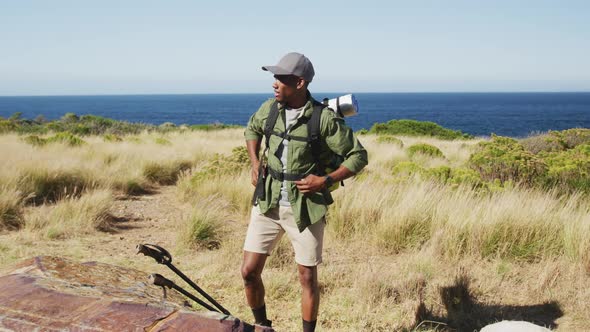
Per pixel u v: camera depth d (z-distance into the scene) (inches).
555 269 206.5
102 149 510.9
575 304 178.9
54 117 6008.9
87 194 318.7
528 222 243.9
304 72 121.8
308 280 129.3
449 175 362.9
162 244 254.5
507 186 332.5
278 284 188.1
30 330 89.1
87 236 261.1
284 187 125.0
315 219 123.7
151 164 451.8
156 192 408.2
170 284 109.3
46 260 122.4
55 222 267.3
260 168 130.5
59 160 394.0
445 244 233.9
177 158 500.4
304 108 122.2
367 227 265.4
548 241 235.0
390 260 231.3
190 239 250.2
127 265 212.1
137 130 1094.4
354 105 123.1
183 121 5142.7
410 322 165.6
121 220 304.8
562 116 5772.6
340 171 123.0
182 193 374.3
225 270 208.4
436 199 283.0
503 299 185.5
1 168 345.4
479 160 420.5
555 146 624.7
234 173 400.5
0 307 95.9
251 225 132.4
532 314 173.5
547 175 381.4
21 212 291.4
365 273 194.1
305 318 131.6
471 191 309.1
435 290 189.0
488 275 205.5
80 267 124.3
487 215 248.4
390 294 184.5
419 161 553.6
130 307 94.7
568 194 343.6
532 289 191.3
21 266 120.4
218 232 264.4
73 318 91.6
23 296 99.3
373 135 1059.9
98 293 105.8
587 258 213.3
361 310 170.7
